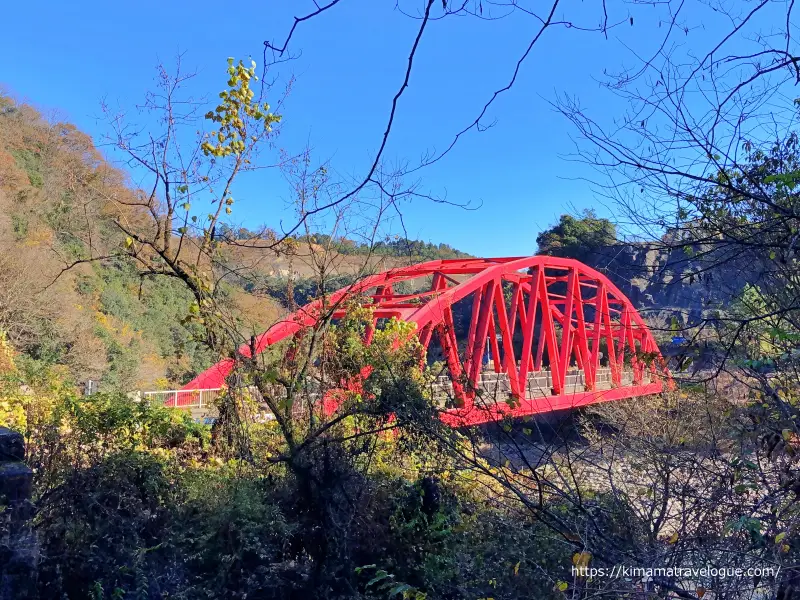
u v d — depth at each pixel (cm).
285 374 518
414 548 502
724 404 438
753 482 385
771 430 373
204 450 616
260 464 518
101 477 496
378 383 518
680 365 387
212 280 517
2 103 3797
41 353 1995
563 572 428
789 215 286
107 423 580
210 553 462
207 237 505
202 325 511
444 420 516
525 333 2219
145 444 589
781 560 304
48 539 439
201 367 2964
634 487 505
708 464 436
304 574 456
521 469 450
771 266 357
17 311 2017
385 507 514
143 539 467
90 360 2289
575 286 2364
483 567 454
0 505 320
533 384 2208
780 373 399
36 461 496
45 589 413
